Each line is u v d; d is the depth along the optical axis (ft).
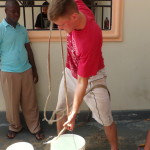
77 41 5.16
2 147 7.80
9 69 7.62
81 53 5.11
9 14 7.20
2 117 9.00
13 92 7.80
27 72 7.91
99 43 5.20
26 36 7.91
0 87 8.66
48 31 8.22
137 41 8.53
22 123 9.02
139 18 8.32
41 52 8.45
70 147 6.55
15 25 7.45
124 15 8.27
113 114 9.17
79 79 5.33
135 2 8.18
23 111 8.39
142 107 9.23
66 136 6.61
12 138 8.26
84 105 9.07
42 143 7.98
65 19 4.53
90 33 5.06
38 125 8.43
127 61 8.71
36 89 8.81
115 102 9.11
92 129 8.78
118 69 8.77
